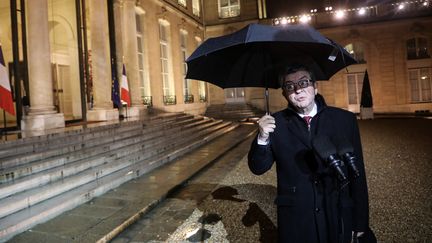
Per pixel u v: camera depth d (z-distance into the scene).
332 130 2.15
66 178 6.07
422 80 23.22
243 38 2.15
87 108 12.96
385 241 3.68
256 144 2.20
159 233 4.28
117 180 6.38
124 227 4.40
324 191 2.12
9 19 13.81
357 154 2.16
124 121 11.12
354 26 23.64
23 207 4.78
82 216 4.73
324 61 2.49
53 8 15.06
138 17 16.56
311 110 2.27
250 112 23.14
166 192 5.87
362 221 2.09
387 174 6.44
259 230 4.20
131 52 14.82
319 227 2.08
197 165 8.17
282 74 2.22
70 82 15.30
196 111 22.50
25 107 9.65
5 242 3.88
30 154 6.35
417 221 4.14
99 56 12.69
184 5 22.09
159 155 8.97
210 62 2.56
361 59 24.22
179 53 20.72
